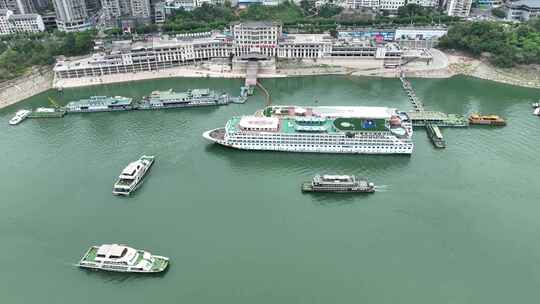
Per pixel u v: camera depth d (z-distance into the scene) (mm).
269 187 163375
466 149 186875
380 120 190250
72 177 170375
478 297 114938
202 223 143000
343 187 159000
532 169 170250
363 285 118688
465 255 129125
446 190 158750
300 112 198500
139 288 120062
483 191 157500
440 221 142875
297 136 181625
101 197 157875
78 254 131750
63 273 125875
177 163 180250
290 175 171375
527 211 146750
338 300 113500
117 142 198875
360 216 146250
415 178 166875
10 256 131625
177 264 126812
